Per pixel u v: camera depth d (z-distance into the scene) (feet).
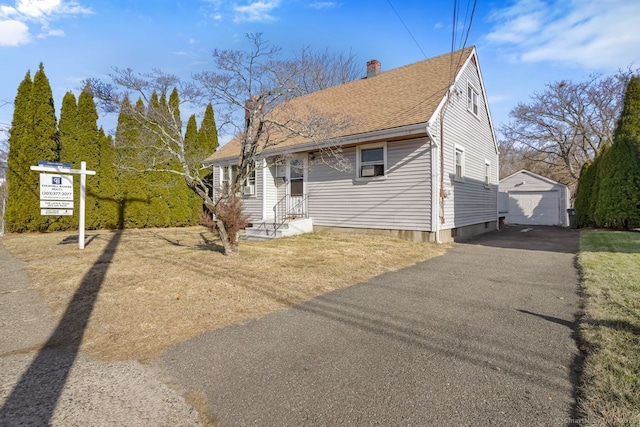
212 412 7.28
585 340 10.59
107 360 9.63
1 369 9.04
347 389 8.16
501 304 14.60
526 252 28.25
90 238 37.27
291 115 34.04
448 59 42.16
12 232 40.45
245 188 47.01
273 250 27.50
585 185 52.29
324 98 47.83
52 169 27.68
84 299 14.85
